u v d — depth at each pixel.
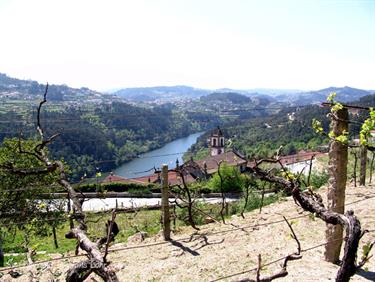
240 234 11.55
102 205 34.16
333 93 7.28
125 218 24.12
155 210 27.52
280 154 7.09
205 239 11.38
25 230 17.72
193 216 16.42
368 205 12.73
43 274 9.52
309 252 9.38
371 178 18.39
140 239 12.20
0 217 16.22
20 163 19.64
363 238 9.87
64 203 19.27
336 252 8.52
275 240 10.68
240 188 33.69
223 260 9.62
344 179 7.83
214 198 33.03
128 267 9.60
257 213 14.34
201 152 78.38
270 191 23.39
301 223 11.80
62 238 21.00
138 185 42.53
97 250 3.95
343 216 4.57
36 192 17.95
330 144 7.84
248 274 8.58
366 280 7.56
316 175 19.64
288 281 7.70
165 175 11.50
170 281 8.69
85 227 4.53
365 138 5.88
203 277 8.75
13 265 10.52
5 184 17.38
